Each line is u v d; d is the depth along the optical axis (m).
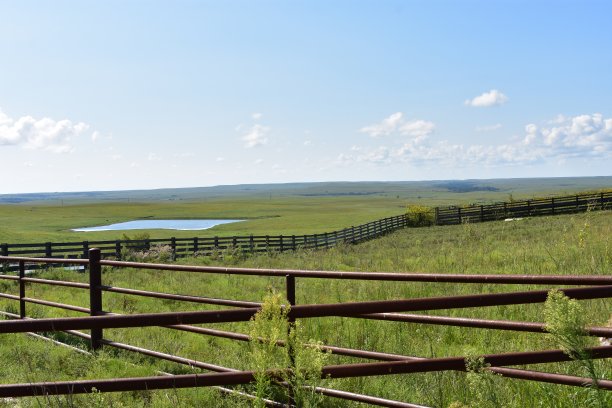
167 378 4.34
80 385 4.33
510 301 3.96
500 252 18.94
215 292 15.04
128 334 8.98
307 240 43.12
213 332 6.19
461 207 59.31
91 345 7.78
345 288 12.48
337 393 4.80
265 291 14.38
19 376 6.68
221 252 32.59
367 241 45.34
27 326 4.04
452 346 7.63
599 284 3.88
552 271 12.47
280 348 4.41
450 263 17.27
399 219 59.38
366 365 4.26
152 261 28.95
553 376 4.06
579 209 50.00
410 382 5.65
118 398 5.54
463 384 5.25
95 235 63.84
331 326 8.66
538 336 7.45
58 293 15.80
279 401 5.02
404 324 8.78
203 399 5.57
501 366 4.24
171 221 156.12
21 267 9.80
